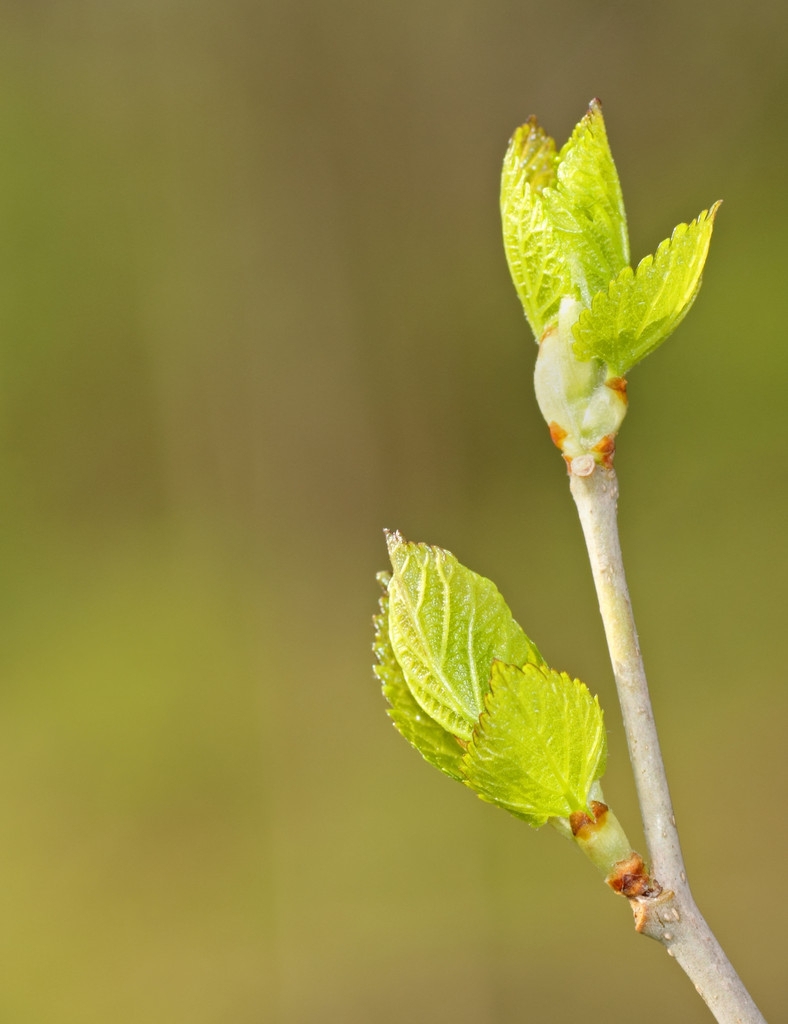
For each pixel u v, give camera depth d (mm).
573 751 384
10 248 2057
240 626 1873
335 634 1884
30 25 2068
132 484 2057
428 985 1321
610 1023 1271
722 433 1767
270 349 2043
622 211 391
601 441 387
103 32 2074
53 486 2070
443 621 391
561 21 1928
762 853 1438
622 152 1833
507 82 2008
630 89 1853
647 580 1765
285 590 1919
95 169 2080
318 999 1362
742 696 1630
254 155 2068
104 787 1649
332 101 2059
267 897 1470
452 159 2051
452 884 1417
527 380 2016
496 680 383
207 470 2041
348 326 2047
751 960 1344
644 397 1806
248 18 2057
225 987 1396
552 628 1809
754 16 1771
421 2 2023
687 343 1766
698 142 1789
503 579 1889
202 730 1689
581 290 390
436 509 1999
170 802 1640
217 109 2064
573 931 1353
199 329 2059
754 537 1743
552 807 385
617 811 1335
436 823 1509
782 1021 1282
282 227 2059
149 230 2076
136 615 1893
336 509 2012
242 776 1646
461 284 2051
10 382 2049
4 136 2061
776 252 1712
